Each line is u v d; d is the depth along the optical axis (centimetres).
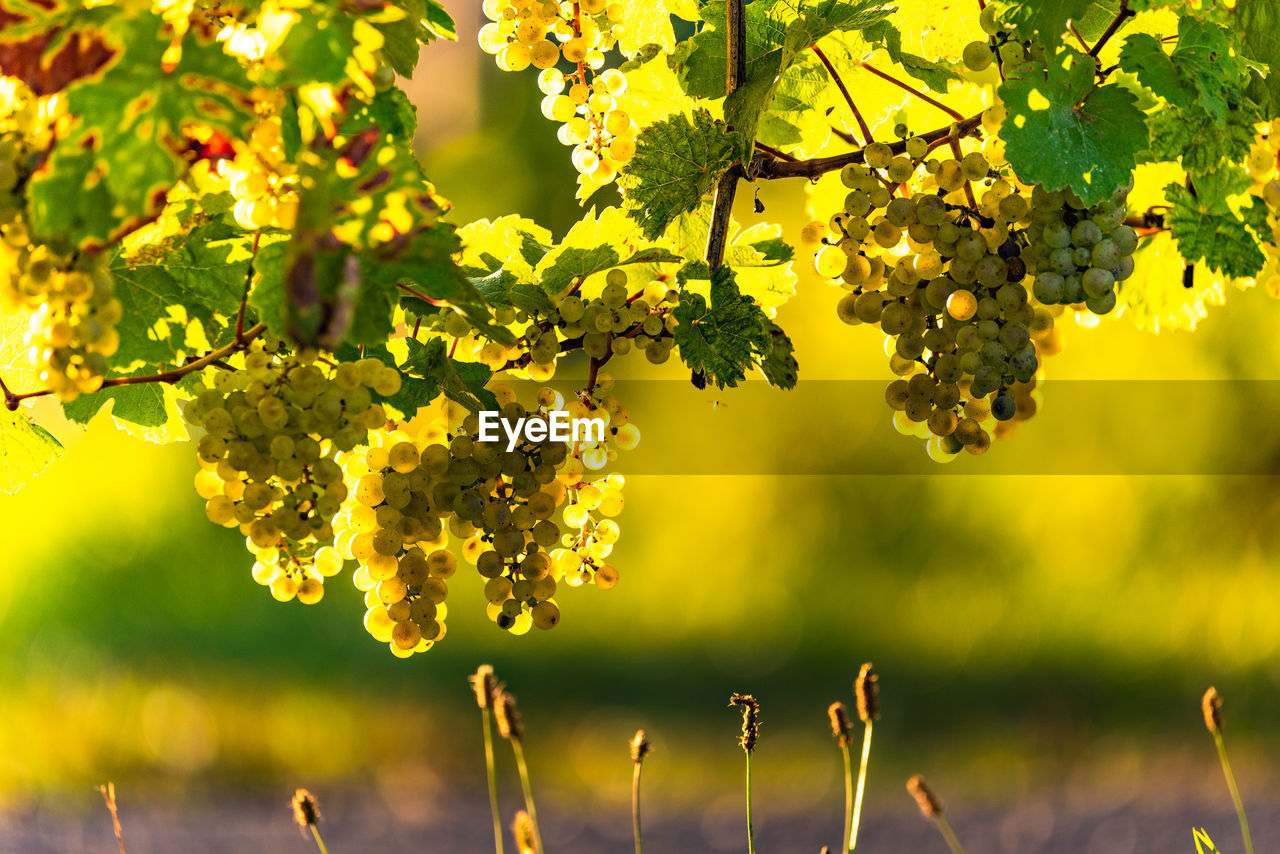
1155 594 927
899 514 1023
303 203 195
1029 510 968
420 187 198
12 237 199
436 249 198
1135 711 845
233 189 202
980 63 219
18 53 196
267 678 931
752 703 245
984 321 219
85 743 830
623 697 931
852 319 223
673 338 221
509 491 216
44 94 197
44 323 202
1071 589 957
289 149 197
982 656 947
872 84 232
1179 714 834
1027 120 212
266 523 208
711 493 1046
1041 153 211
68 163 195
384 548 213
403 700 914
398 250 197
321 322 194
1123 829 605
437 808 732
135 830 665
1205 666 886
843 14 223
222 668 941
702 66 229
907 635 989
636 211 223
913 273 220
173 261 212
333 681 935
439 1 215
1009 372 219
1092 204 211
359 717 885
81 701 879
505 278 219
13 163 197
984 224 218
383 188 197
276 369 210
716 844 628
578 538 223
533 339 219
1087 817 634
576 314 219
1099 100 214
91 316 200
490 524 215
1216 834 582
